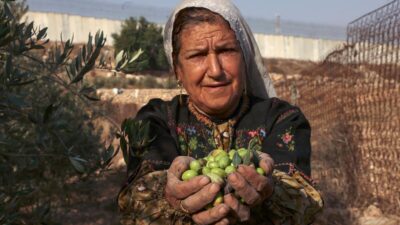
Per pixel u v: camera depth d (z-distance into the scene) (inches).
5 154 67.5
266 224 64.0
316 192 67.5
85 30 1898.4
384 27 292.2
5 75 61.1
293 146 70.8
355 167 297.6
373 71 303.4
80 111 179.0
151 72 1331.2
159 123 73.7
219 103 71.1
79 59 67.3
